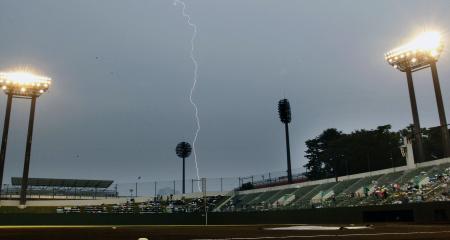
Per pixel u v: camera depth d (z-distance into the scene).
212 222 52.00
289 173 67.00
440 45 46.78
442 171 39.25
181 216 52.91
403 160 66.12
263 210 49.97
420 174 41.34
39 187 68.88
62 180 70.19
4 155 55.94
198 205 64.88
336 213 38.44
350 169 69.75
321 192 51.81
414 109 47.69
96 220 50.94
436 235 10.59
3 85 57.31
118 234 18.36
